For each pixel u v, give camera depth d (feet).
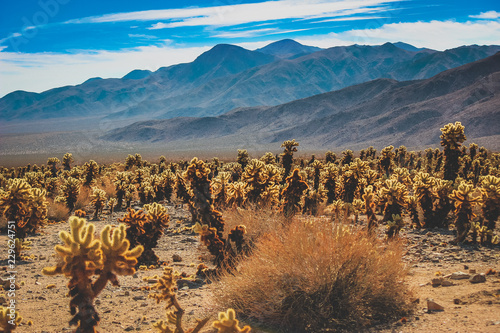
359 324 17.69
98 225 53.26
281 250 19.80
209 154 572.51
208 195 29.22
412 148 584.40
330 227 21.16
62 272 11.04
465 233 36.42
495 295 19.51
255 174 44.42
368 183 63.93
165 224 33.83
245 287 19.60
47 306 22.04
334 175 67.15
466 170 90.17
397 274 20.22
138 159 152.56
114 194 82.17
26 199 38.68
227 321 11.27
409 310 18.84
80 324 11.29
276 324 18.10
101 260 11.16
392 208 40.88
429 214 44.60
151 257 33.14
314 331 17.38
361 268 19.12
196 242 42.60
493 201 38.01
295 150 71.31
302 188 38.73
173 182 83.92
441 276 24.89
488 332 14.94
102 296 23.88
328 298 18.30
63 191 65.51
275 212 36.91
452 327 16.03
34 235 46.85
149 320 19.24
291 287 18.24
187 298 23.00
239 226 27.89
